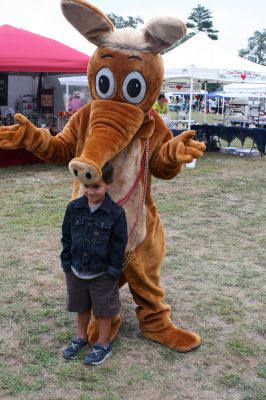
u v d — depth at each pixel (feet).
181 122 58.85
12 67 33.63
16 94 45.14
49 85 45.96
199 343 11.96
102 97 10.61
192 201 27.58
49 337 12.29
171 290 15.38
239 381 10.69
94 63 10.68
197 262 17.92
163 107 48.29
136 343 12.04
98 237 10.39
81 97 54.34
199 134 51.65
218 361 11.43
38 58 34.86
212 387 10.44
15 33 36.40
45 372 10.76
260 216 24.79
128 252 11.12
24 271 16.48
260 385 10.57
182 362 11.32
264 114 80.18
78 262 10.64
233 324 13.32
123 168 10.71
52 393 10.04
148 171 11.27
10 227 21.33
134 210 10.98
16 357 11.33
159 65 10.62
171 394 10.15
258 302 14.78
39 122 42.27
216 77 42.19
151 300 11.82
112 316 11.09
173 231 21.68
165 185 31.94
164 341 11.89
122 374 10.77
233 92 90.02
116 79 10.38
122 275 11.67
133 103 10.48
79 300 11.09
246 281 16.33
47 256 17.94
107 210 10.31
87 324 11.62
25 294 14.71
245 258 18.53
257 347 12.09
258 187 32.17
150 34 10.32
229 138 51.19
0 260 17.38
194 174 36.50
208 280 16.30
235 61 44.04
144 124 11.03
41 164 38.42
